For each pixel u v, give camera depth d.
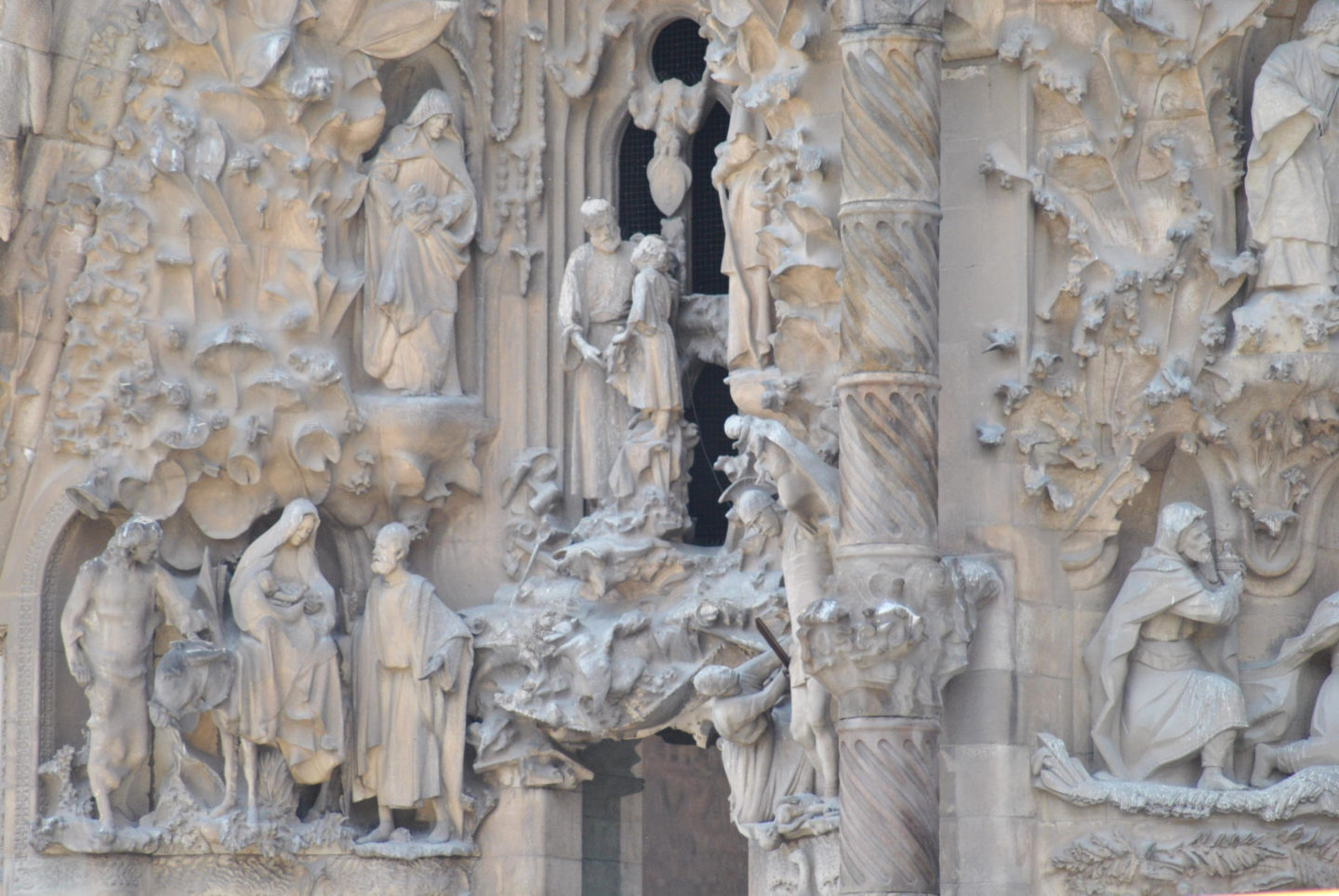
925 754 71.62
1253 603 77.31
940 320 76.25
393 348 86.38
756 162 80.12
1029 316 75.56
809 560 77.19
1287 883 73.62
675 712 84.25
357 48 85.38
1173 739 75.00
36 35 82.81
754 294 80.94
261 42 84.00
